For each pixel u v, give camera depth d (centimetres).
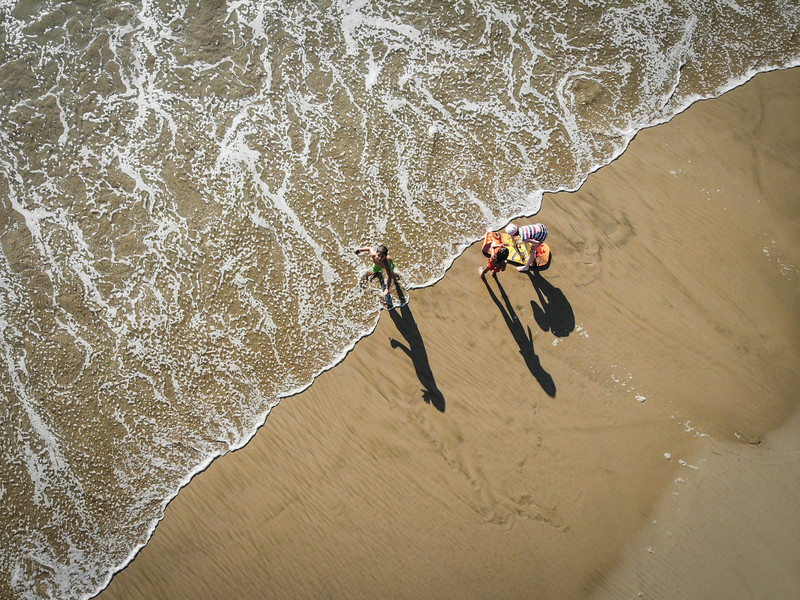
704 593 544
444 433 596
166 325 648
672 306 639
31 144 718
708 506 569
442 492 577
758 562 549
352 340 635
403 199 694
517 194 696
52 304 656
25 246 677
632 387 612
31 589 570
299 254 672
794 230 672
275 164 711
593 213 682
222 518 578
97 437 611
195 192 698
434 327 636
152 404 621
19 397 623
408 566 555
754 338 627
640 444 592
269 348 637
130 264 670
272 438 602
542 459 587
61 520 586
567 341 629
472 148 720
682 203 684
